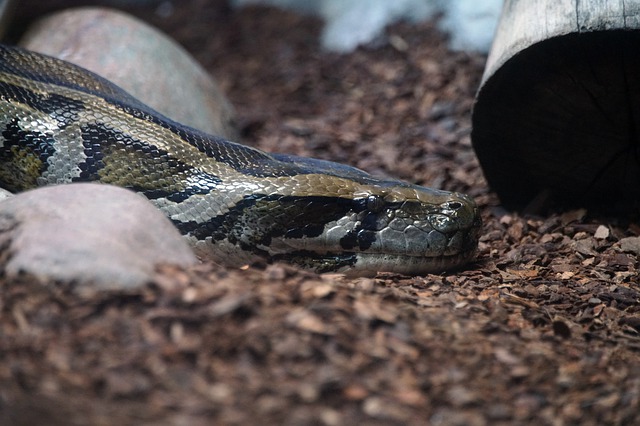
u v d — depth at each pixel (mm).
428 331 8398
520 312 9516
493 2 21312
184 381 7102
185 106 15680
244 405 6926
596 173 13234
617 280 11008
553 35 11484
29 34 17047
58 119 11344
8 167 11391
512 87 12477
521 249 12109
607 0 11211
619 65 11641
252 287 8352
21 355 7223
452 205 11055
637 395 8070
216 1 27422
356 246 10828
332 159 16953
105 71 15062
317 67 22812
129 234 8516
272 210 10820
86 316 7621
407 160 16672
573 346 8867
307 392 7141
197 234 10992
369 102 20281
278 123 19625
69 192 9094
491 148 13547
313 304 8180
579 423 7633
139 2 27516
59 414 6578
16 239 8359
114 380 7012
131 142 11211
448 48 21703
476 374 7914
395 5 23375
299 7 25953
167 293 7941
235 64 24031
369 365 7586
